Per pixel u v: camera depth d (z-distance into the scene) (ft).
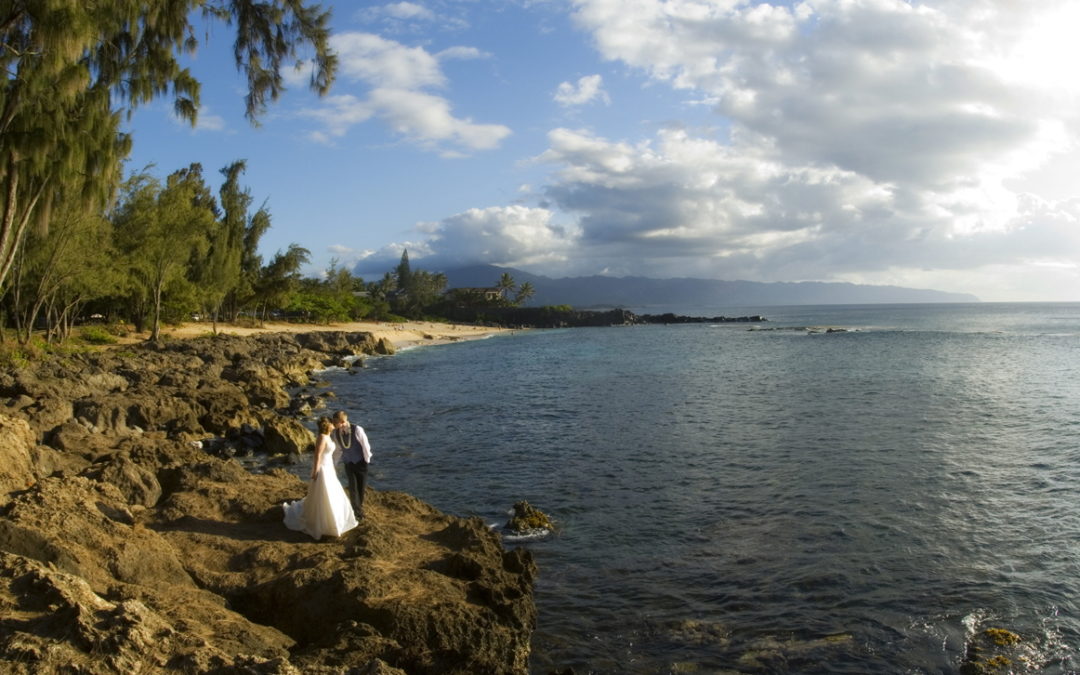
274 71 56.24
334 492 33.12
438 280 581.53
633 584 37.29
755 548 42.29
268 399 103.86
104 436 58.08
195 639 19.67
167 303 197.06
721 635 31.71
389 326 366.84
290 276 279.90
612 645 30.89
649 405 103.50
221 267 215.51
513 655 26.40
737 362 180.55
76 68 71.51
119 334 183.11
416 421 91.15
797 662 29.40
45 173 78.79
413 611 25.46
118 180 92.12
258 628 24.18
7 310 155.84
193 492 38.45
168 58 75.20
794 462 63.77
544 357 211.41
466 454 69.87
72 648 18.10
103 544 27.76
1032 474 58.18
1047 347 220.02
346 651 22.71
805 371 151.94
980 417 86.99
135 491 39.11
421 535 35.22
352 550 30.89
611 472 61.62
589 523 47.65
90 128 77.05
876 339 281.74
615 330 435.53
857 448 69.41
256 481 42.39
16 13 68.59
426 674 23.89
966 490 53.72
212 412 81.97
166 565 28.32
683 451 69.72
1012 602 34.45
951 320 508.94
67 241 126.62
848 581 37.17
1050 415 87.71
